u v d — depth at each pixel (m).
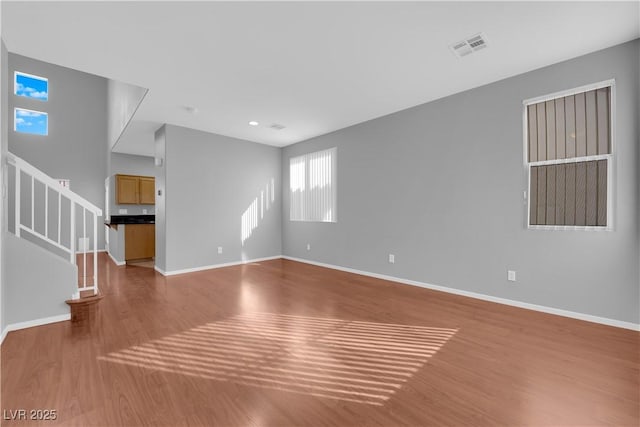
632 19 2.31
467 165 3.69
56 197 7.60
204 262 5.51
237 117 4.70
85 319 2.98
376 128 4.77
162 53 2.77
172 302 3.54
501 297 3.42
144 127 5.26
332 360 2.16
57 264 2.94
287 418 1.56
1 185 2.51
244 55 2.83
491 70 3.17
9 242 2.67
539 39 2.59
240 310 3.26
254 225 6.33
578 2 2.12
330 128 5.36
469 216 3.68
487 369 2.03
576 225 2.91
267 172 6.59
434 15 2.26
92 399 1.70
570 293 2.94
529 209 3.22
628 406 1.63
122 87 5.60
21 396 1.72
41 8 2.11
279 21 2.31
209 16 2.24
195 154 5.39
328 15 2.25
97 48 2.68
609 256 2.72
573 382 1.86
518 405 1.65
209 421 1.53
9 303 2.67
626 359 2.13
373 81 3.42
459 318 2.98
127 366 2.07
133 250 6.25
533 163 3.18
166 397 1.73
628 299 2.64
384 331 2.67
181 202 5.20
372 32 2.47
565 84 2.96
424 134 4.14
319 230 5.87
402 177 4.42
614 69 2.69
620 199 2.67
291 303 3.50
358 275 4.99
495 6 2.16
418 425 1.50
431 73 3.24
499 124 3.41
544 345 2.36
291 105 4.19
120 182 7.26
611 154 2.71
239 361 2.14
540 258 3.13
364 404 1.67
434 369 2.03
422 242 4.18
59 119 7.75
